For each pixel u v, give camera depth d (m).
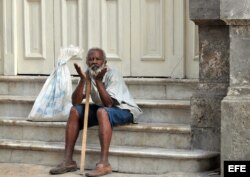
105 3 10.05
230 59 8.25
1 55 10.54
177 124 9.05
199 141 8.73
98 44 10.10
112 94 8.76
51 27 10.36
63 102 9.30
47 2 10.35
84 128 8.60
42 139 9.34
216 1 8.47
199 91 8.75
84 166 8.81
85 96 8.87
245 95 8.20
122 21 9.98
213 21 8.56
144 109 9.23
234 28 8.21
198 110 8.72
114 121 8.66
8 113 9.84
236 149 8.22
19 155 9.22
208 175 8.35
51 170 8.58
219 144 8.62
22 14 10.46
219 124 8.62
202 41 8.70
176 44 9.72
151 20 9.84
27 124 9.37
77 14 10.20
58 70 9.42
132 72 9.98
